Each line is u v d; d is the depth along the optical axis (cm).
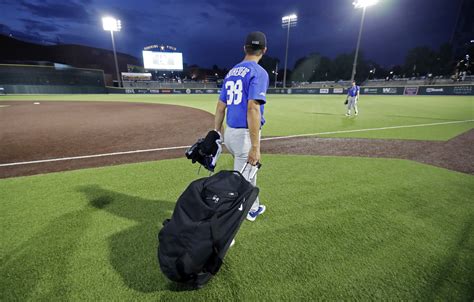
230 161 438
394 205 274
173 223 153
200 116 1111
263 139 620
